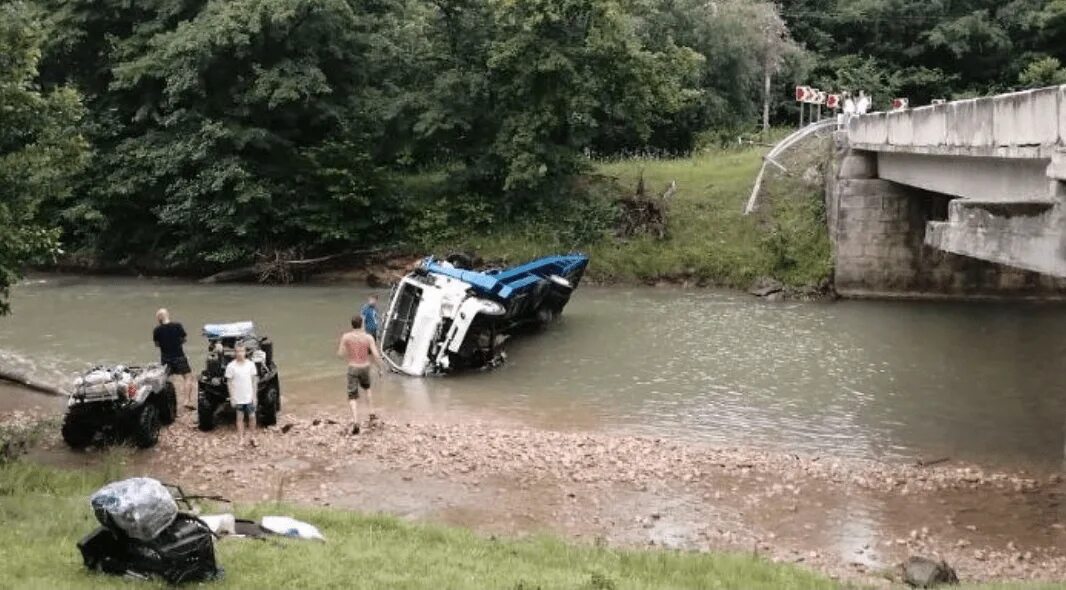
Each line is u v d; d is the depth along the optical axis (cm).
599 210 3603
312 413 1842
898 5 5756
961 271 3156
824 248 3272
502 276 2473
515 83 3559
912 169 2791
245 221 3538
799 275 3219
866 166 3147
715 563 1063
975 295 3164
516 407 1908
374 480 1448
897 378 2125
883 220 3145
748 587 971
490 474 1481
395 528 1120
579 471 1498
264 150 3731
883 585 1072
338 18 3631
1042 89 1513
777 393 2006
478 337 2205
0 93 1504
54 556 848
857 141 3058
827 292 3167
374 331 2225
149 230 3822
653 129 4838
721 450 1617
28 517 1004
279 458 1542
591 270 3434
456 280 2219
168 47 3428
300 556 910
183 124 3628
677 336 2564
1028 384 2067
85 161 1712
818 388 2044
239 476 1453
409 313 2281
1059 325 2695
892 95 5591
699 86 4875
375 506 1339
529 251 3500
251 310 2934
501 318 2239
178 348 1809
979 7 5791
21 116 1563
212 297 3200
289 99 3528
